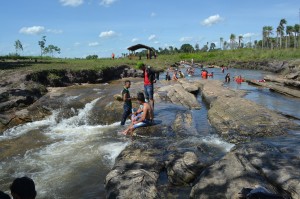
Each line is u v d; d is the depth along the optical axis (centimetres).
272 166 684
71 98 1628
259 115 1220
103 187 778
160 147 940
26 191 353
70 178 838
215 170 694
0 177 859
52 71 2052
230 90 2145
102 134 1197
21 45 6000
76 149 1049
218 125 1184
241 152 764
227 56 7456
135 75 2900
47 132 1266
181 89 1850
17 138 1191
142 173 732
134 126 1155
